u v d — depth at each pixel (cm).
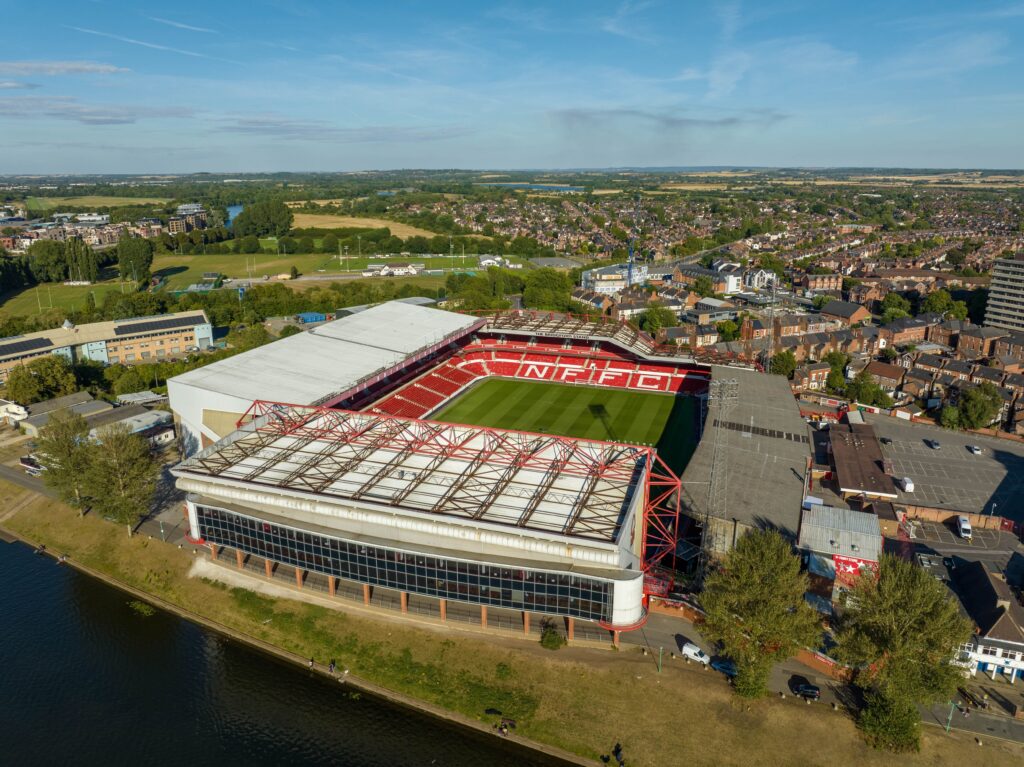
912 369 17450
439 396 15450
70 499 10238
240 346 18388
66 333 18438
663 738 6500
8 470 12050
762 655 6675
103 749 6681
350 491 8006
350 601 8200
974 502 11269
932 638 6297
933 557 9119
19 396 14638
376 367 13038
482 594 7456
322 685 7438
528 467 8681
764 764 6231
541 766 6456
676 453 12412
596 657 7350
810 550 8369
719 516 8581
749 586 6675
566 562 7225
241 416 10756
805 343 19612
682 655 7369
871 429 13500
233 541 8469
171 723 6988
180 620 8494
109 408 14312
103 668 7719
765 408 12125
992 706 6838
